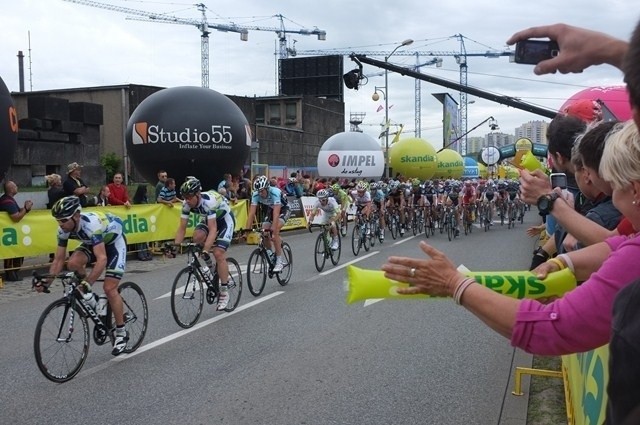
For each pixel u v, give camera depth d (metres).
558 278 1.78
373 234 14.48
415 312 7.05
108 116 31.39
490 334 6.04
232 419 3.96
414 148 34.62
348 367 5.02
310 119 46.72
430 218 16.98
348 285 1.80
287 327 6.41
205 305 7.54
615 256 1.42
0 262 10.32
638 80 1.08
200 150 14.54
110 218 5.19
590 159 1.96
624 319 1.06
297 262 11.59
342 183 22.73
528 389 4.42
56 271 4.88
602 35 1.59
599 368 2.11
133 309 5.61
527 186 2.29
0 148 10.11
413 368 4.98
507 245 14.43
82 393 4.48
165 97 14.81
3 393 4.49
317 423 3.88
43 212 9.82
